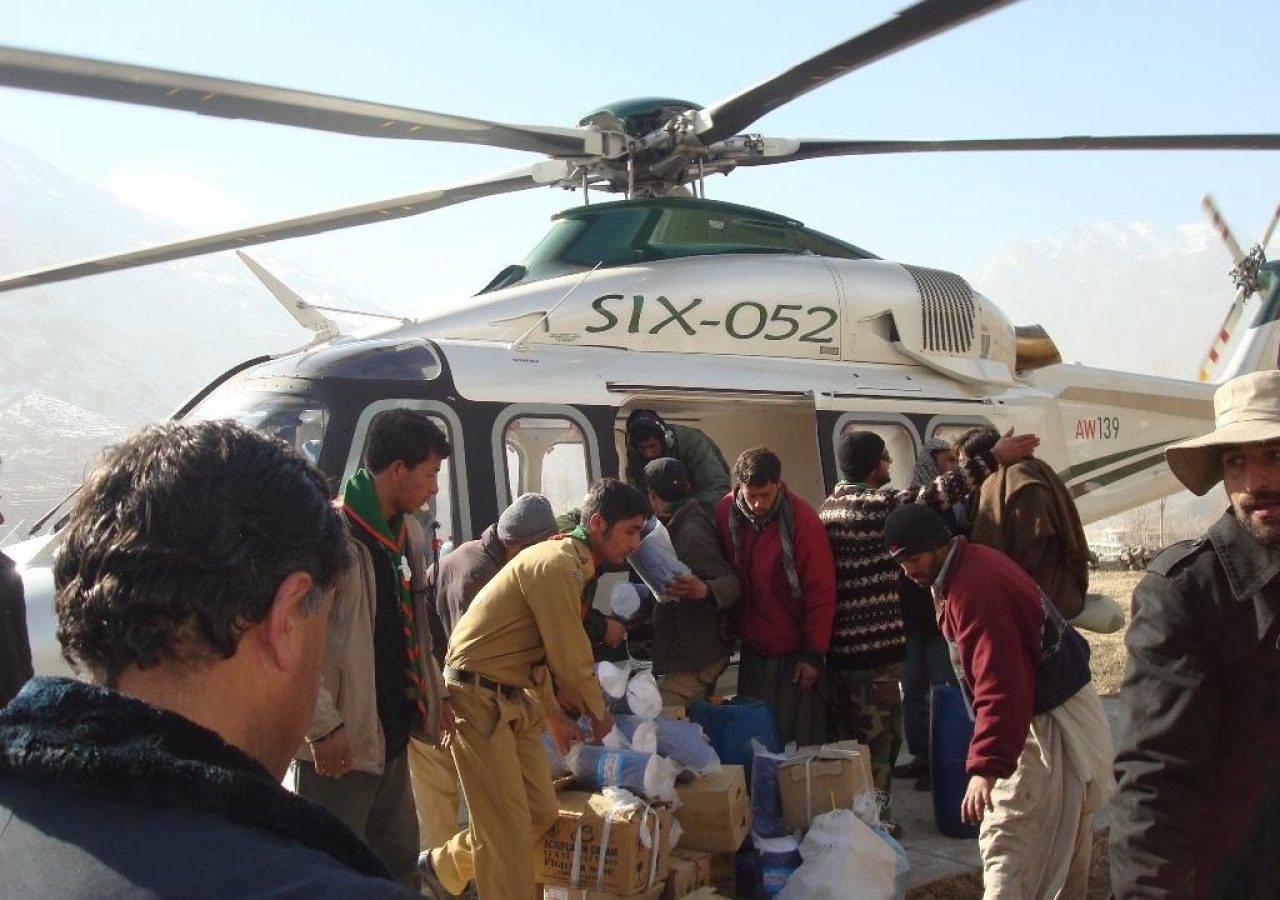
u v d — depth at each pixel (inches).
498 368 220.2
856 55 201.3
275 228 248.7
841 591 192.9
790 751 174.7
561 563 139.4
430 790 164.7
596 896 143.6
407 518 139.2
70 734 33.9
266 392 204.8
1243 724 83.4
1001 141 273.1
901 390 264.8
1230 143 271.7
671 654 194.2
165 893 32.0
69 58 164.2
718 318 250.2
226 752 35.8
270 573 39.0
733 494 197.3
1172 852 82.6
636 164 277.0
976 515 192.5
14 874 32.6
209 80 182.5
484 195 271.9
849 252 292.7
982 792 124.3
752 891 161.6
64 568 39.2
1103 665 317.7
